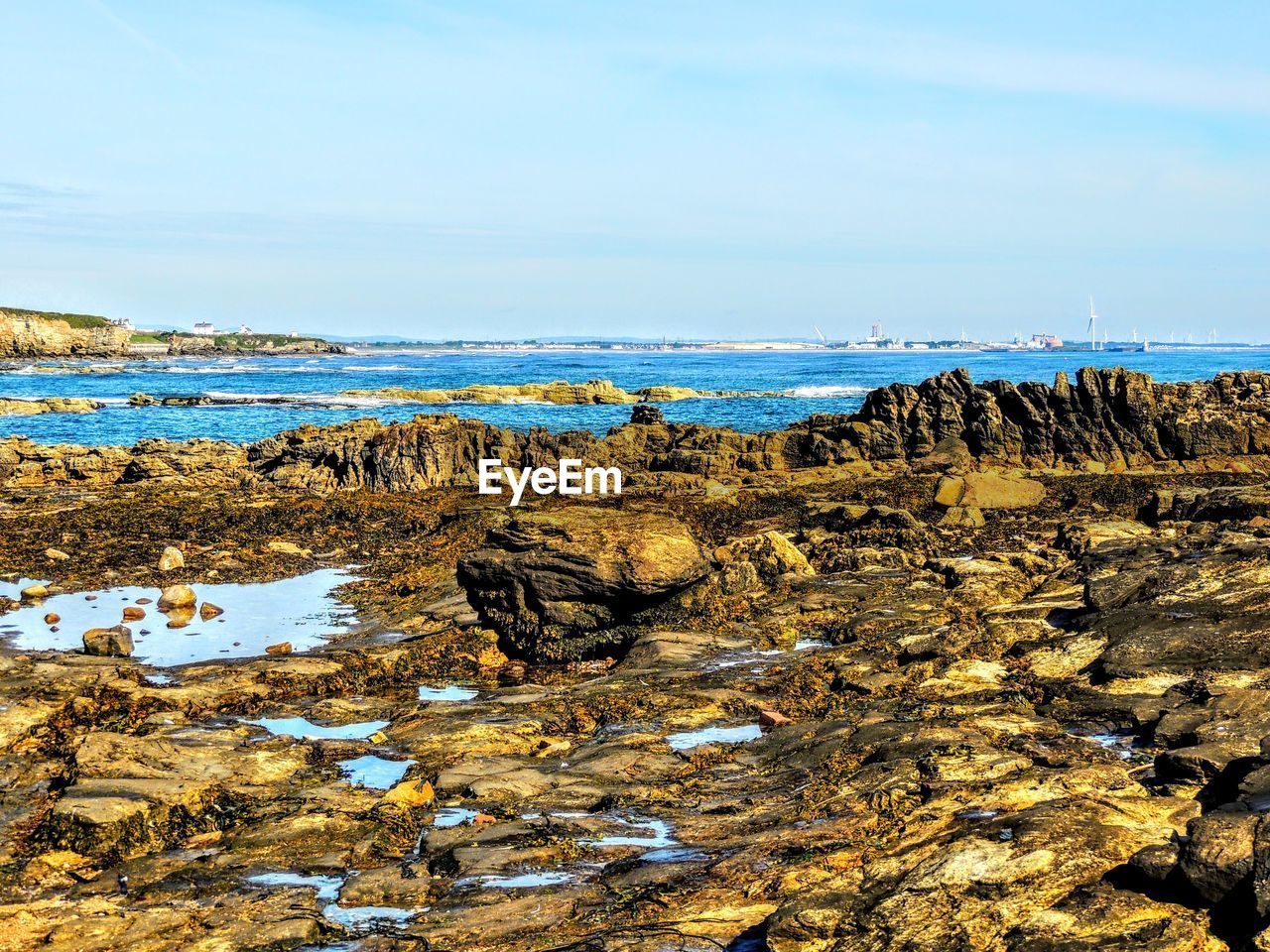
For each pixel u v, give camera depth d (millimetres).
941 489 35969
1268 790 9945
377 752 15641
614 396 112375
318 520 37188
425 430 46719
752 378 173375
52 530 35125
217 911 10711
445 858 11773
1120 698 14875
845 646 20141
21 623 24562
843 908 9172
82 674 18953
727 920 9672
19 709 16672
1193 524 26688
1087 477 42375
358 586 28453
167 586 28703
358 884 11234
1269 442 45938
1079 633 18031
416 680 20250
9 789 14016
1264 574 18094
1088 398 47219
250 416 93688
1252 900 8273
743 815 12656
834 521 33031
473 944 9758
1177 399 48156
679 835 12266
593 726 16844
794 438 49406
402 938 9984
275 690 18891
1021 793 11422
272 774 14555
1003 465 46875
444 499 40688
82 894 11367
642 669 19562
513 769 14672
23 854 12281
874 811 11773
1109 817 10320
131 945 10078
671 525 22875
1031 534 30859
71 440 71938
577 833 12383
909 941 8547
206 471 48250
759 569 26594
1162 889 8914
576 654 21781
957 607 21500
